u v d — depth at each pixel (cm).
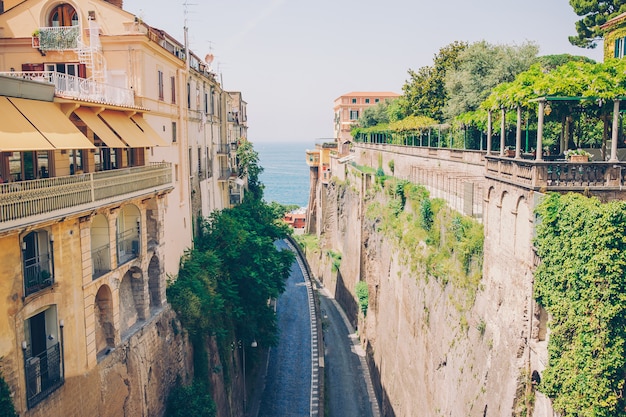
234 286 3953
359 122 11162
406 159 5369
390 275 4722
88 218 2131
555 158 2811
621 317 1700
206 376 3234
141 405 2520
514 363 2197
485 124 3688
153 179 2770
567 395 1803
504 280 2381
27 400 1803
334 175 9512
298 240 10544
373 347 5256
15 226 1686
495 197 2508
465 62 5431
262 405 4044
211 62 5262
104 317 2372
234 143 6394
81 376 2088
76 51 2916
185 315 3136
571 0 5816
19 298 1786
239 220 5047
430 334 3431
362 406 4669
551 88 2083
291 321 5531
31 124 1864
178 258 3562
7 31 2972
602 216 1698
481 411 2480
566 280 1833
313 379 4397
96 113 2373
